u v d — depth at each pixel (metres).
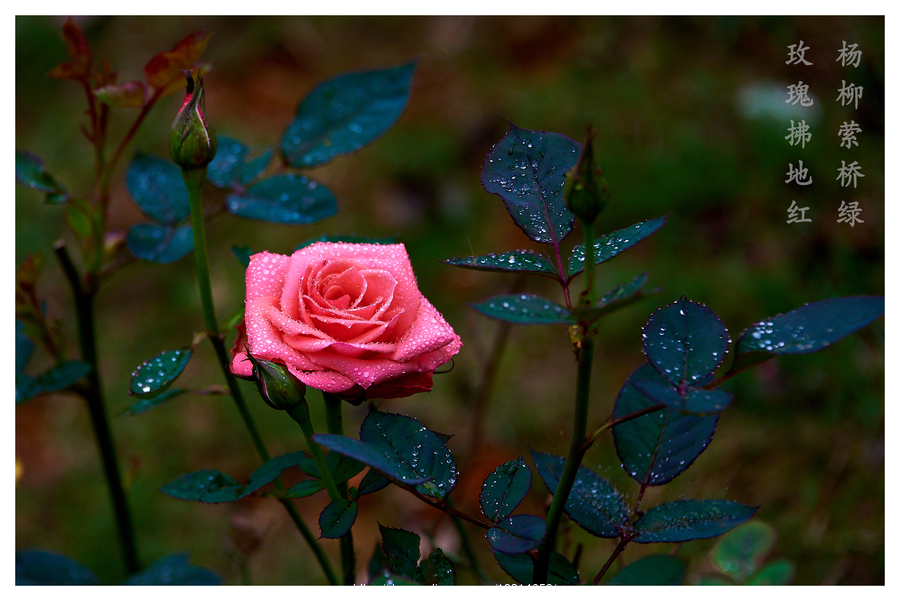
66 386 1.05
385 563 0.94
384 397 0.92
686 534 0.90
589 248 0.86
